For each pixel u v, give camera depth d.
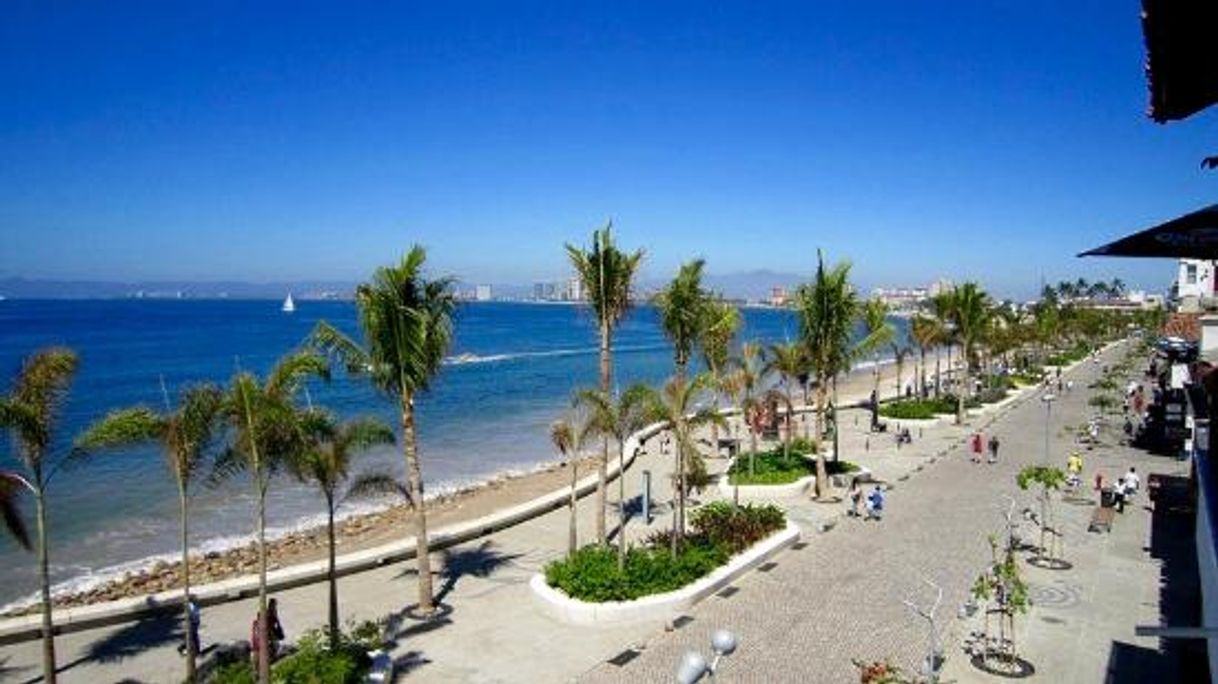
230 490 41.91
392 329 21.88
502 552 29.30
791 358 39.97
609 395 25.62
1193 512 31.16
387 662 18.53
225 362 108.81
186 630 19.09
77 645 21.36
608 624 21.55
